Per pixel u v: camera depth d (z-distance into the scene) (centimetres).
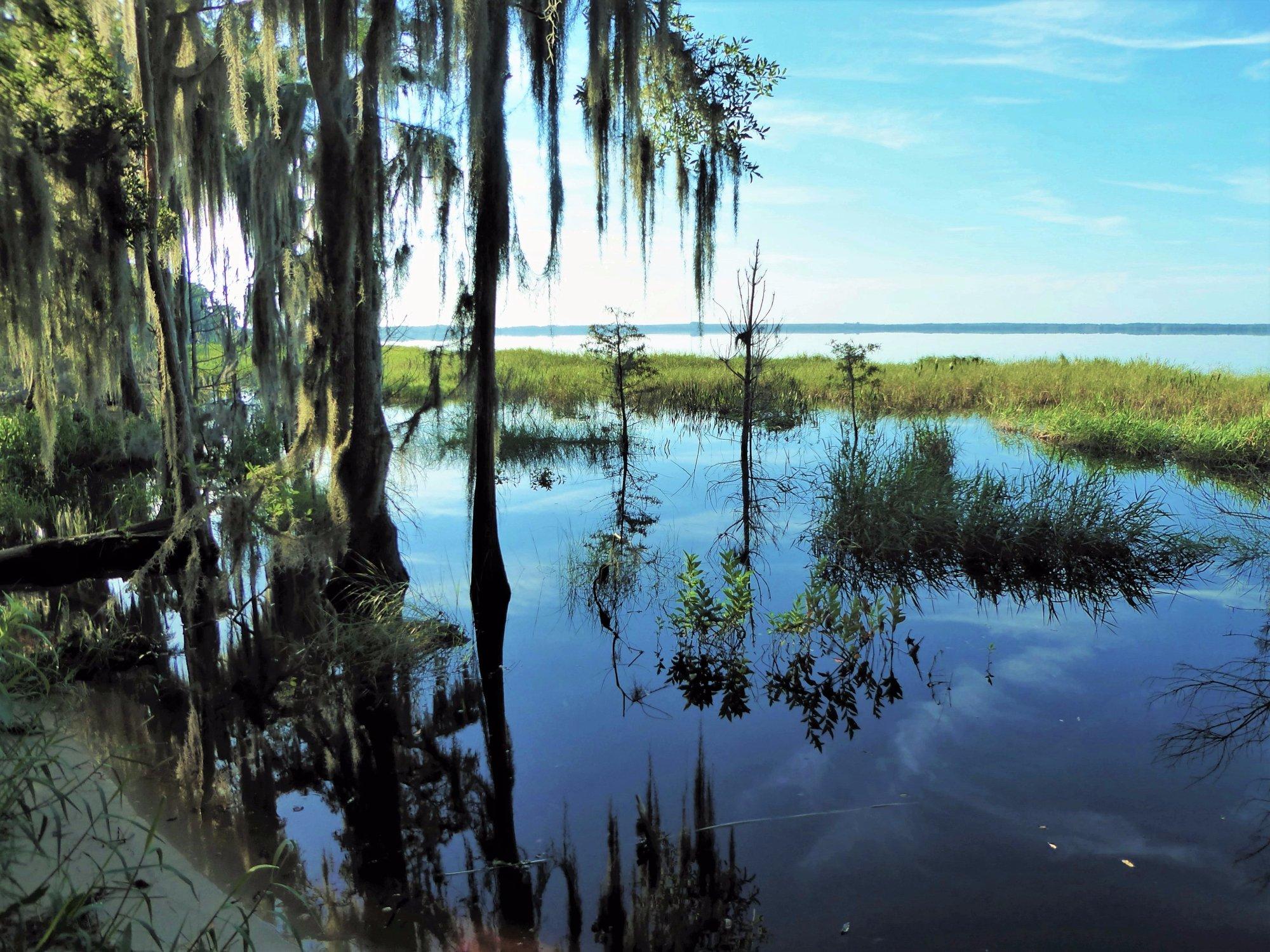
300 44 896
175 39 941
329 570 888
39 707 506
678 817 438
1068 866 391
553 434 1819
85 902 300
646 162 877
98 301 876
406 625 709
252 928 332
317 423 811
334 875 387
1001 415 2034
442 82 734
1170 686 604
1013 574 892
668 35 850
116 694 589
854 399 2125
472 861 402
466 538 1044
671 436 1872
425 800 458
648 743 528
